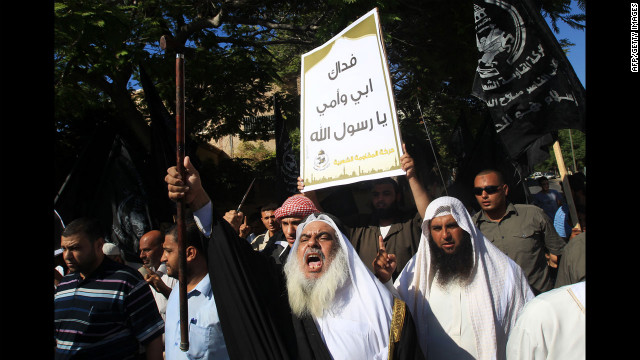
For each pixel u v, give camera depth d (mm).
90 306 2449
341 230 2455
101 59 6598
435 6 7992
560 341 1677
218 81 9352
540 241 3314
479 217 3572
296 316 2131
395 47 8641
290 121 10570
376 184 3525
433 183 5816
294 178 4879
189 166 1967
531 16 3330
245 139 11578
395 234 3365
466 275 2404
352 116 3117
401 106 9219
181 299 1936
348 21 6223
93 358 2414
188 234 2396
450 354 2375
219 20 8398
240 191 13305
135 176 5320
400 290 2580
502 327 2367
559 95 3238
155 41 7340
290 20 9570
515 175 4500
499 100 3455
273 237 4082
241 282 2023
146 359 2574
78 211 5227
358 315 2100
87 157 5363
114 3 7617
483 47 3521
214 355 2225
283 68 13109
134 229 5211
